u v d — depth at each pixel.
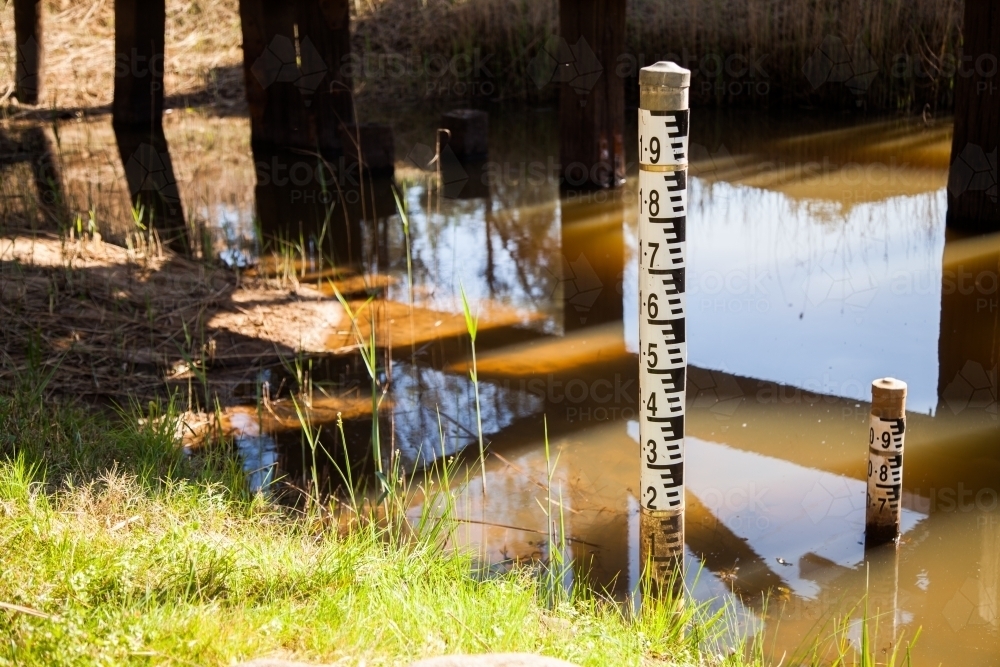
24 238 5.79
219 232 6.89
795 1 9.86
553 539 3.40
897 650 2.84
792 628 2.93
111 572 2.32
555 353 4.93
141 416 4.03
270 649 2.12
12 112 10.73
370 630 2.26
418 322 5.33
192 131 10.20
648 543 2.98
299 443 4.06
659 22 10.41
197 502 3.06
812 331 5.08
